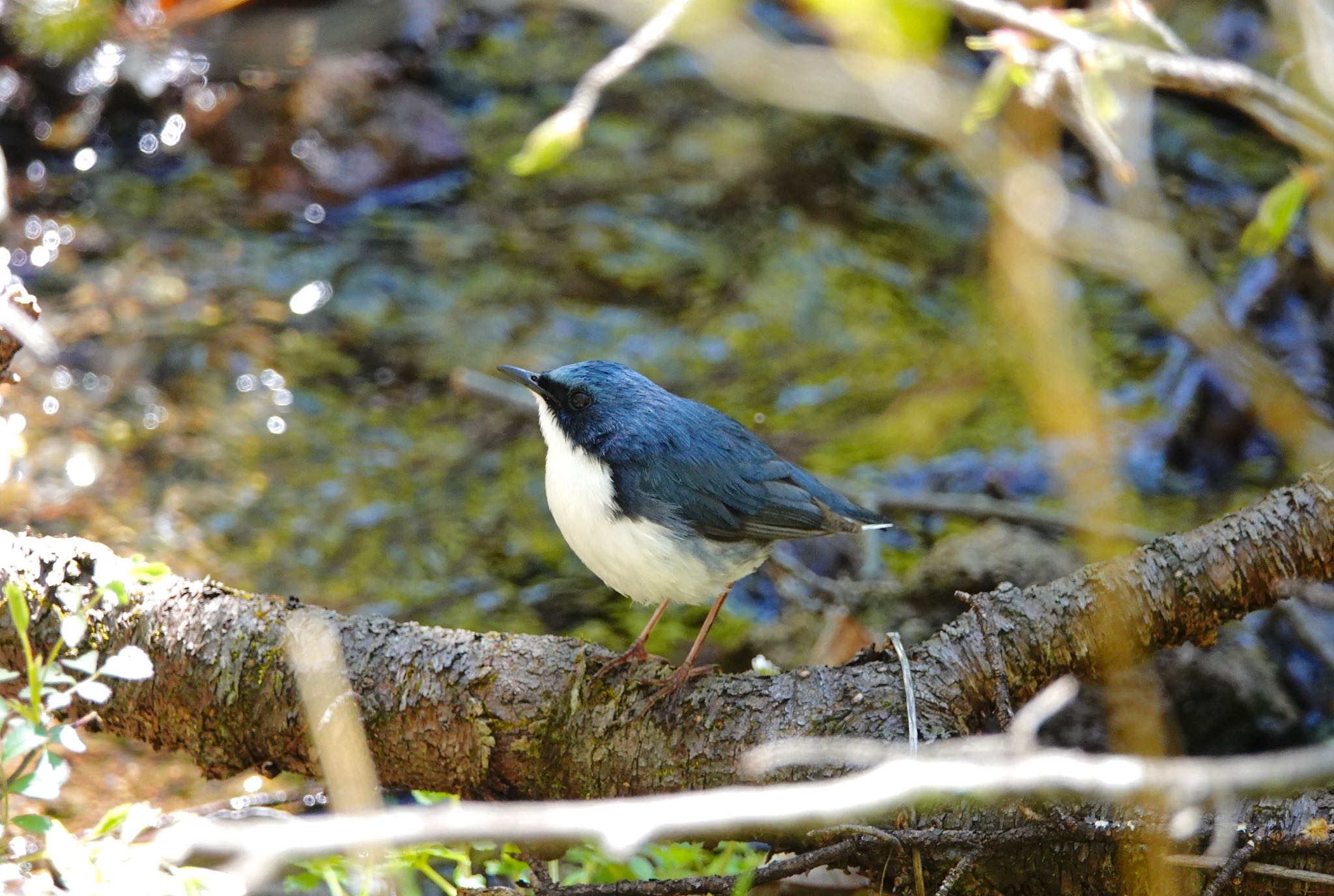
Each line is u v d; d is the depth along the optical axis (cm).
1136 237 783
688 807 390
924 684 769
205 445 1226
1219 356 830
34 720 603
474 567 1145
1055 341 645
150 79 1544
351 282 1423
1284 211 717
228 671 773
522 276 1459
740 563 902
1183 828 593
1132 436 1259
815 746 506
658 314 1431
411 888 714
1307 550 803
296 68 1598
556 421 902
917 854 705
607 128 1659
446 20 1709
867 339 1411
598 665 791
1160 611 802
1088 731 960
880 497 1170
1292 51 830
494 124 1636
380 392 1314
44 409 1227
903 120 676
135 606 786
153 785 930
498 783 788
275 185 1515
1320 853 676
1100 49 654
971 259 1528
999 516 1145
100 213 1450
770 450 933
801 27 1121
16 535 877
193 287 1382
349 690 762
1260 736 997
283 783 939
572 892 715
